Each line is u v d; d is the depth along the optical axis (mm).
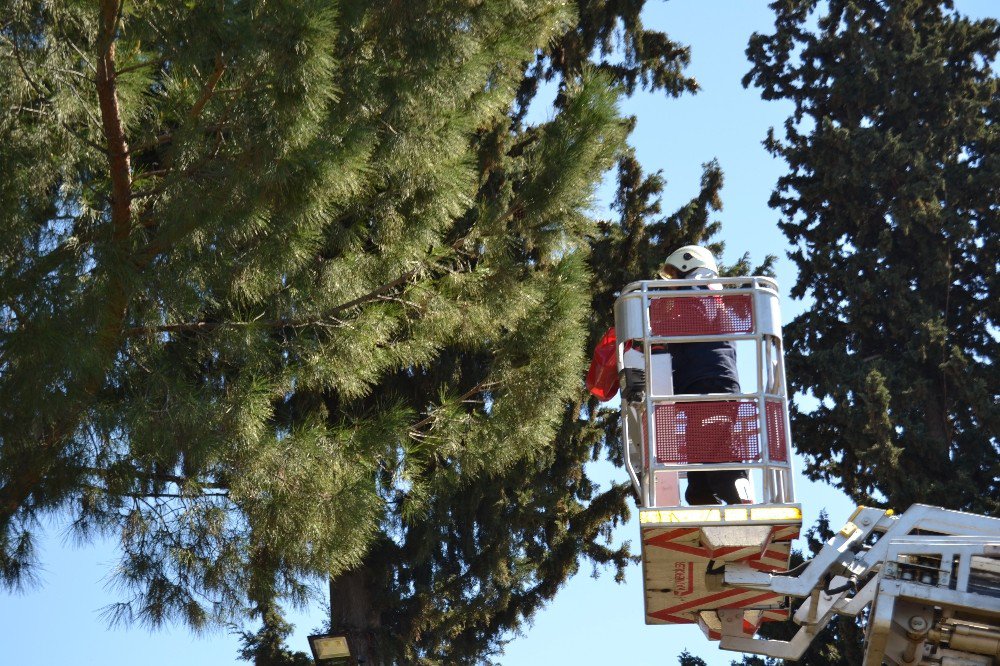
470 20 19891
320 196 18203
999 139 51281
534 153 22453
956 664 14477
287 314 20688
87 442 18219
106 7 17078
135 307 18500
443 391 24391
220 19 16594
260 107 17172
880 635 14227
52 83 17922
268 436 19125
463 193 22578
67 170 18172
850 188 50781
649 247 33938
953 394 46625
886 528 15516
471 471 23078
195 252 18391
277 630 33219
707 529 14609
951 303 50094
